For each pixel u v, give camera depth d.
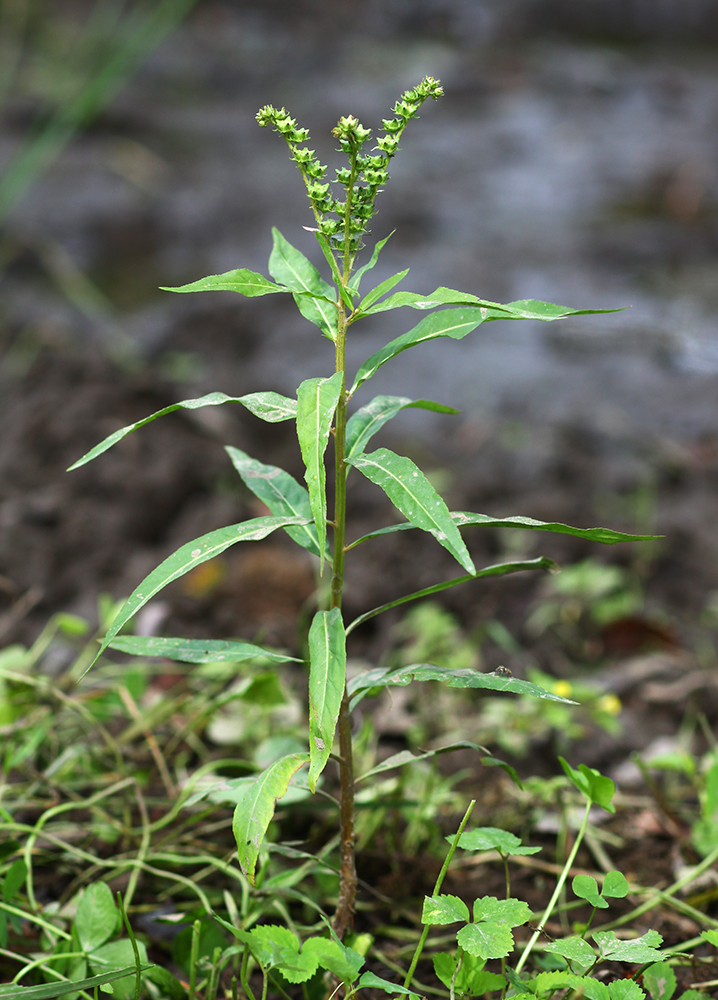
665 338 4.60
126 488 3.11
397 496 1.13
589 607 2.75
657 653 2.63
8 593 2.74
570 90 9.28
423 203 6.24
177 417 3.52
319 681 1.14
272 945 1.21
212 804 1.78
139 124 7.52
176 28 10.18
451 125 8.11
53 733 2.01
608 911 1.66
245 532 1.22
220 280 1.19
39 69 8.17
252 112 8.20
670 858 1.81
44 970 1.35
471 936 1.15
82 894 1.42
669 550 3.00
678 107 8.84
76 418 3.38
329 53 10.20
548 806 1.94
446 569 2.87
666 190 6.62
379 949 1.57
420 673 1.30
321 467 1.09
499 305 1.15
